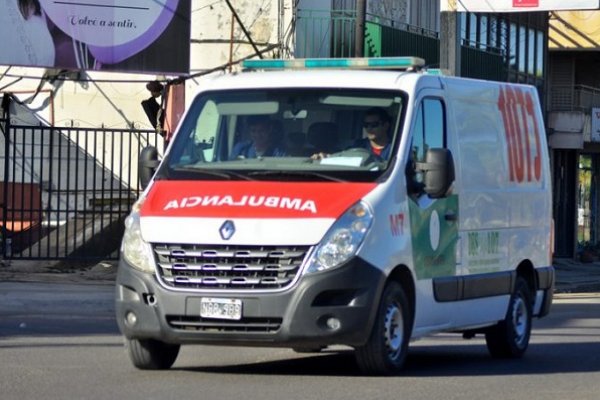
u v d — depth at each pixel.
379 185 14.84
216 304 14.15
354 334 14.27
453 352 20.11
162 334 14.42
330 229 14.16
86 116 36.75
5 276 27.88
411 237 15.39
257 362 17.28
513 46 52.22
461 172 17.17
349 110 15.66
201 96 16.30
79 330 21.53
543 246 20.36
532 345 21.53
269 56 35.84
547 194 20.61
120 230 30.72
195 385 14.41
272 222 14.17
